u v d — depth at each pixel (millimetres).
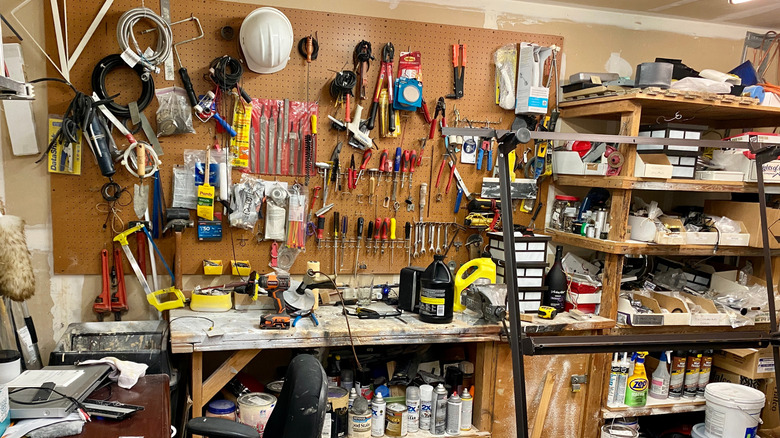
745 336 1836
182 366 2371
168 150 2404
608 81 2689
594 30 2906
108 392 1697
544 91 2689
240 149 2449
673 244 2539
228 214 2449
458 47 2672
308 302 2359
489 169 2795
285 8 2445
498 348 2432
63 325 2395
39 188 2301
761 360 2756
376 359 2561
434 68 2668
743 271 2934
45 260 2346
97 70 2246
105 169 2240
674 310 2646
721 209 2842
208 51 2396
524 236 2559
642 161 2432
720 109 2646
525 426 1605
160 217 2426
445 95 2699
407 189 2701
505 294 2389
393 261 2727
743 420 2502
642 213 2695
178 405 2291
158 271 2453
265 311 2402
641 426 3059
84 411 1493
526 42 2768
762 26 3143
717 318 2637
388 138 2650
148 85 2305
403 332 2246
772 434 2812
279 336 2123
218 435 1497
